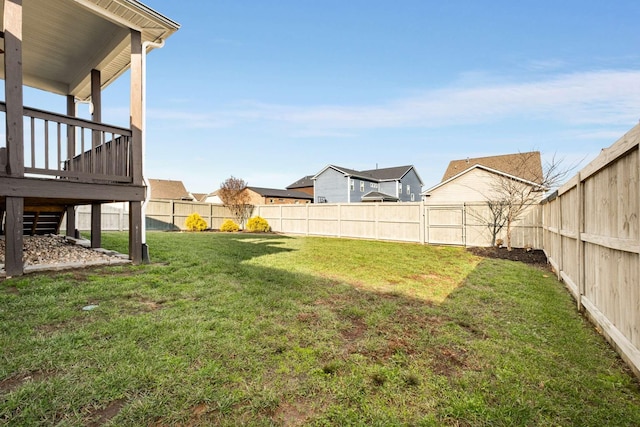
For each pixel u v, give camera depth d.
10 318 2.66
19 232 3.92
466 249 9.98
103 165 4.86
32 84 7.30
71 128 6.40
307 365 2.16
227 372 2.01
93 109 6.41
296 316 3.09
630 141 2.29
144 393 1.76
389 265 6.52
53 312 2.82
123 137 5.06
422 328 2.96
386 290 4.38
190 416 1.60
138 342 2.35
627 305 2.44
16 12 3.88
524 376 2.13
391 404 1.78
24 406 1.60
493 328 3.03
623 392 1.99
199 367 2.05
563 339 2.81
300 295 3.80
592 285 3.36
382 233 12.96
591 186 3.45
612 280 2.77
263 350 2.34
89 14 5.04
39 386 1.75
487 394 1.90
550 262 6.94
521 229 10.02
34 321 2.62
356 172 33.03
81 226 12.16
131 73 5.10
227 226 16.36
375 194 30.44
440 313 3.42
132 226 5.04
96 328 2.54
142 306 3.14
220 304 3.29
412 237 12.16
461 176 19.70
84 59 6.54
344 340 2.62
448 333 2.85
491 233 10.52
